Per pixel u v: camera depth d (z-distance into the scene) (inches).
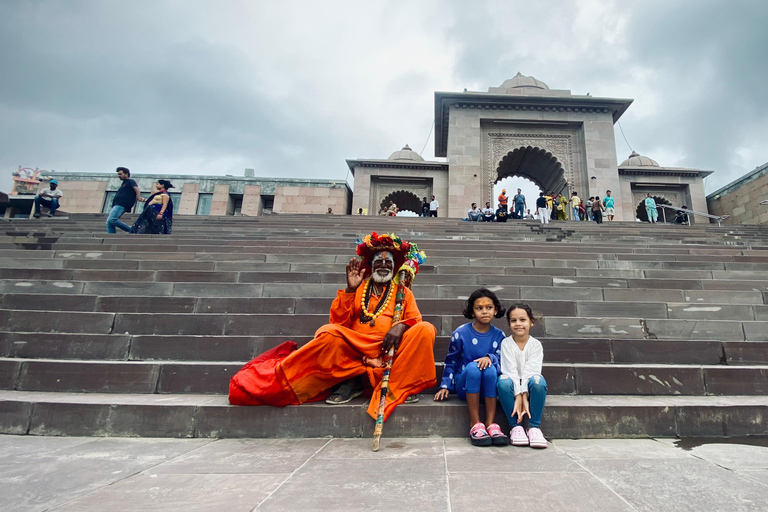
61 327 142.5
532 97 738.2
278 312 158.6
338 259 227.1
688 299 171.3
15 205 706.2
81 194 812.6
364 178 807.1
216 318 144.0
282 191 837.8
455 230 365.1
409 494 59.0
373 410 92.8
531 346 98.0
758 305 157.6
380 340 105.1
